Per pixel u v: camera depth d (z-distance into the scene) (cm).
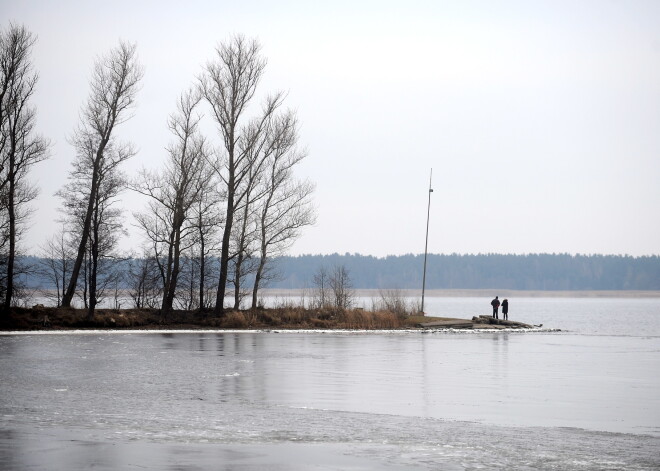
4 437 2473
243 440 2469
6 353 5316
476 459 2250
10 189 7894
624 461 2238
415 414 2988
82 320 7981
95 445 2369
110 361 4838
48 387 3647
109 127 8494
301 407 3128
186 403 3203
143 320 8294
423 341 7212
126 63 8562
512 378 4175
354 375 4238
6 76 7956
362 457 2261
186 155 8619
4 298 8394
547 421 2866
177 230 8612
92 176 8500
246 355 5347
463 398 3409
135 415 2902
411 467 2152
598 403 3297
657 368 4744
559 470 2136
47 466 2100
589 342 7444
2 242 8300
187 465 2133
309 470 2105
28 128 8050
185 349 5775
